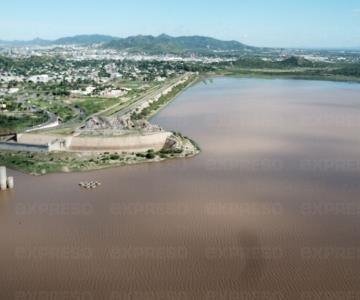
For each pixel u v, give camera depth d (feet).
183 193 398.21
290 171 458.91
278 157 514.68
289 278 263.08
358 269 271.49
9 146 556.10
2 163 505.25
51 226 333.83
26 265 281.13
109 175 459.73
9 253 296.30
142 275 268.00
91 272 272.31
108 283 261.03
